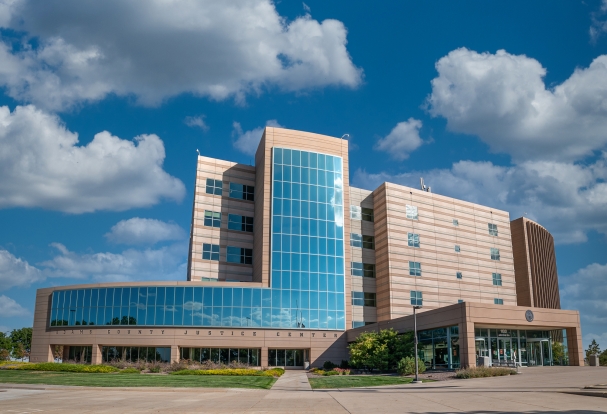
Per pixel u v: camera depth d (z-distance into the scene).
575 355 51.88
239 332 66.75
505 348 51.53
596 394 23.78
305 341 67.62
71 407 22.84
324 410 21.05
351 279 74.50
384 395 28.38
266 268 69.00
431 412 19.47
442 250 78.44
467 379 38.94
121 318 67.06
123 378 42.34
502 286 83.62
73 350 70.81
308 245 70.69
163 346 66.06
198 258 72.38
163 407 22.67
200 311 66.88
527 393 26.28
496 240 85.62
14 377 43.44
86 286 69.62
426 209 78.81
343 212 74.00
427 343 53.94
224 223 75.25
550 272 99.69
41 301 72.50
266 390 33.75
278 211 70.50
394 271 73.12
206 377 45.12
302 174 72.94
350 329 68.88
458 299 77.88
